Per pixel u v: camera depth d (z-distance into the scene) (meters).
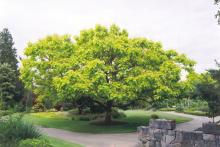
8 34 65.88
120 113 42.34
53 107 53.88
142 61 32.06
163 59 33.50
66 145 19.56
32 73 34.50
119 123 34.78
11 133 15.41
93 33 34.94
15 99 56.16
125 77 31.52
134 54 31.69
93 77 30.06
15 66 63.16
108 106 34.72
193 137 17.09
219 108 20.08
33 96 54.78
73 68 32.34
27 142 14.98
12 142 14.20
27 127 16.67
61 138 24.77
